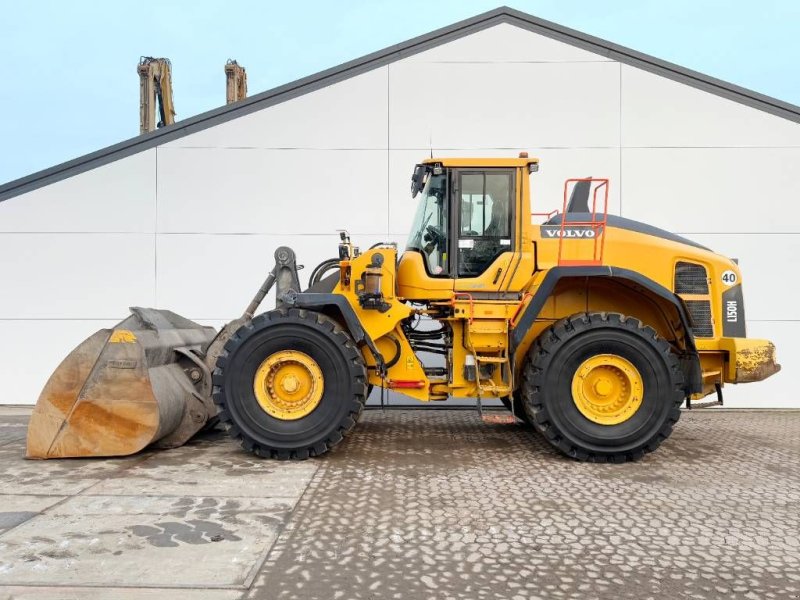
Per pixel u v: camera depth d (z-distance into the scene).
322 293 5.12
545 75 7.40
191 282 7.50
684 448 5.20
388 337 5.05
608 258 5.06
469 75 7.43
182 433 5.04
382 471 4.31
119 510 3.38
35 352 7.50
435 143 7.45
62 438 4.59
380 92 7.45
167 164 7.48
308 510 3.42
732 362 4.93
